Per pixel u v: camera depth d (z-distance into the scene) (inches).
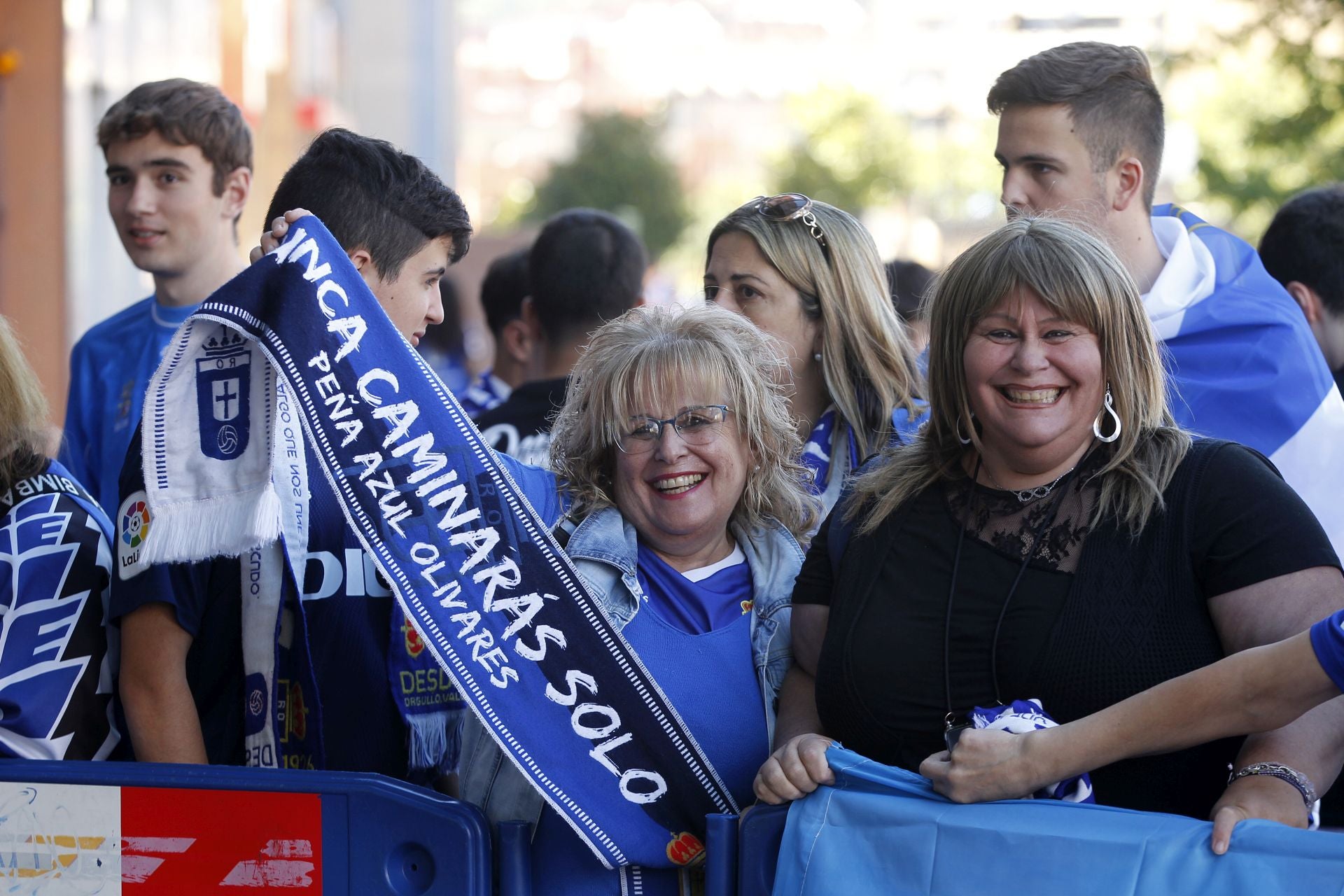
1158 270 159.9
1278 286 157.3
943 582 108.0
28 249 368.2
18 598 119.6
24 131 365.4
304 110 984.9
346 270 109.3
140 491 116.2
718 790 109.9
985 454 108.3
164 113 178.1
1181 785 102.0
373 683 122.4
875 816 99.0
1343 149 598.9
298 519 118.2
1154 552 101.5
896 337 153.9
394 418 107.9
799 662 118.7
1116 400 104.5
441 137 1660.9
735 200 2513.5
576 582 109.0
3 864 108.5
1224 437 147.9
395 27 1605.6
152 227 180.4
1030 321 103.4
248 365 108.1
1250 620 97.7
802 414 154.8
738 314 141.9
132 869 106.8
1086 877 91.2
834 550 117.2
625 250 221.5
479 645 106.1
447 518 107.6
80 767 107.1
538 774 105.2
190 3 547.5
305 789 103.9
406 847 103.5
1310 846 86.9
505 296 270.2
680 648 118.2
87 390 187.3
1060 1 2928.2
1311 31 565.3
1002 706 102.7
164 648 116.0
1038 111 158.1
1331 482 148.0
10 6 360.8
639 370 118.5
